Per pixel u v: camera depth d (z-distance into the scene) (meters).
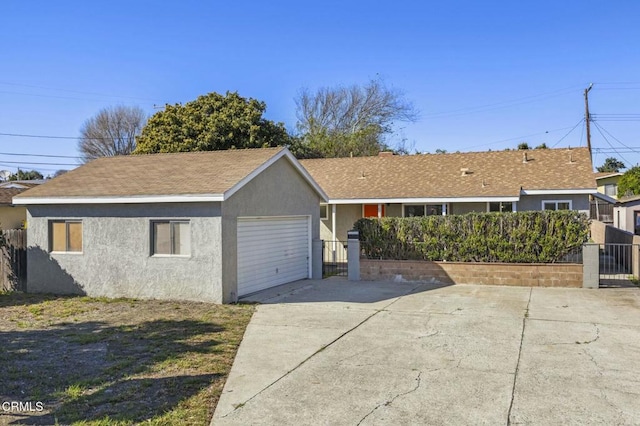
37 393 5.95
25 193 13.80
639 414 5.28
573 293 12.55
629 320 9.54
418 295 12.52
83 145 54.09
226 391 6.07
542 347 7.79
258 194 13.32
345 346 7.97
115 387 6.16
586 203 19.67
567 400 5.68
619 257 17.38
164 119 31.14
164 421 5.18
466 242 14.34
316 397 5.86
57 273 13.51
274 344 8.13
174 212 12.16
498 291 12.99
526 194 19.91
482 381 6.32
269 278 14.03
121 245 12.76
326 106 43.31
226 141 30.44
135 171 14.43
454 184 21.02
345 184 22.92
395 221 15.20
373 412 5.41
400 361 7.18
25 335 8.84
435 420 5.19
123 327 9.39
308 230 16.25
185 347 7.96
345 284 14.59
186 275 12.07
